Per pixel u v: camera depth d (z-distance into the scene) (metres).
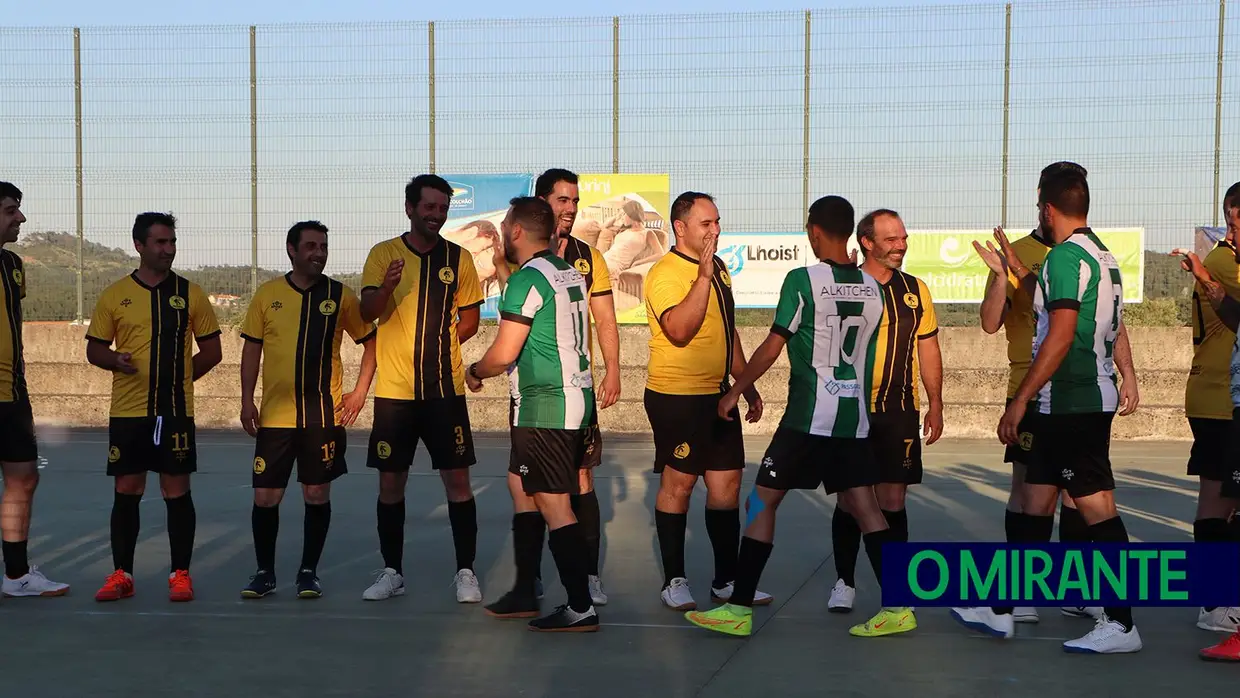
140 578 6.32
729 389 5.29
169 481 5.80
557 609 5.14
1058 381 4.71
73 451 12.90
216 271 15.32
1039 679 4.35
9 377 5.75
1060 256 4.63
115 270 15.80
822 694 4.16
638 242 14.70
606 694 4.18
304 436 5.84
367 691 4.24
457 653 4.76
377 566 6.63
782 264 14.50
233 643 4.93
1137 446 13.61
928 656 4.68
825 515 8.32
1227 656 4.55
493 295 15.16
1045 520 4.89
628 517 8.42
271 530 5.89
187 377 5.90
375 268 5.73
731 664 4.57
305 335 5.86
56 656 4.73
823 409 4.80
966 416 14.33
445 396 5.73
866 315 4.83
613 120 14.54
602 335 5.71
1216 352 5.19
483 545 7.27
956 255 14.21
